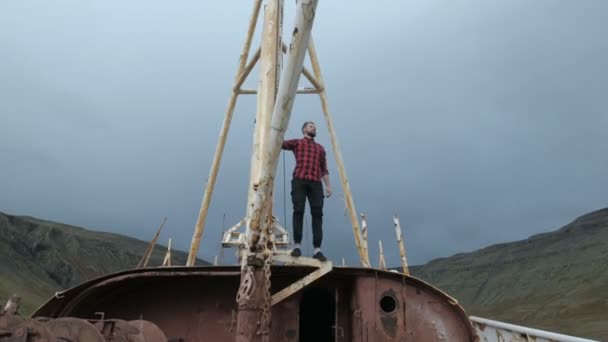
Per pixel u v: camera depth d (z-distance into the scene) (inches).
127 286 247.1
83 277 5531.5
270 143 163.8
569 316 4692.4
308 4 121.7
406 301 235.1
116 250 6550.2
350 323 249.0
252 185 213.9
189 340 244.4
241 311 175.6
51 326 145.6
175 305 251.6
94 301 243.6
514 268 7509.8
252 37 345.4
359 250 308.3
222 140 343.9
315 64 353.4
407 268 285.9
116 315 250.5
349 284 254.8
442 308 232.8
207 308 250.4
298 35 130.0
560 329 4222.4
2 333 121.1
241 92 348.2
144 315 250.5
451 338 227.0
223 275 234.1
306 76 351.3
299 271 243.6
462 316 227.9
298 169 234.7
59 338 141.5
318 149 243.6
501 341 232.5
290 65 138.2
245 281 177.6
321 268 206.2
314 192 231.6
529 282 6678.2
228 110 347.6
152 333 182.9
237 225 331.3
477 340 224.8
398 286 237.6
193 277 247.8
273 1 249.1
